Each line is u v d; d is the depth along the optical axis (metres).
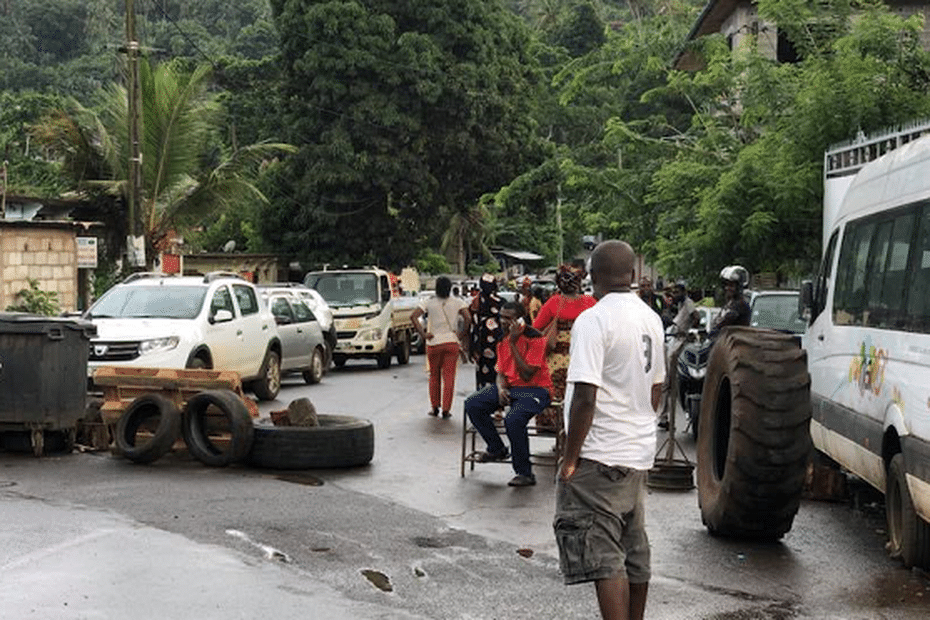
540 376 10.93
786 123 20.75
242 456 11.54
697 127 28.64
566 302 11.58
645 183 27.31
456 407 17.78
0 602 6.62
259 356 18.19
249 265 43.50
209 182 30.83
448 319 16.34
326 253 45.16
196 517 9.10
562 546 5.56
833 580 7.59
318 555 7.98
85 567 7.45
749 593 7.26
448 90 43.44
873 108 19.36
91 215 31.78
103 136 30.47
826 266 10.23
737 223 20.27
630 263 5.68
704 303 23.95
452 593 7.12
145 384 12.09
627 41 32.00
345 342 25.86
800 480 8.24
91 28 89.12
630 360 5.54
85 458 12.07
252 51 77.38
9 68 76.81
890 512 8.06
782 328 15.05
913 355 7.41
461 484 11.00
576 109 62.09
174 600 6.77
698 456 9.36
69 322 12.06
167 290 16.81
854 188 9.70
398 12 43.88
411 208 45.97
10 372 11.91
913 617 6.75
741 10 31.91
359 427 11.88
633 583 5.73
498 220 78.94
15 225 25.34
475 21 44.78
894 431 7.89
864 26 20.86
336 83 42.91
